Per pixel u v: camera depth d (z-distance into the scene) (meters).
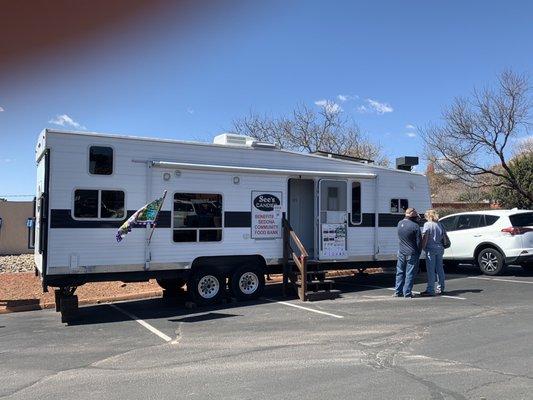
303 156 11.62
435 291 11.12
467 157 22.94
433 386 5.09
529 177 23.94
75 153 9.12
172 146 10.07
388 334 7.39
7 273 14.45
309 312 9.20
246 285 10.70
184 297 11.34
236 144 10.95
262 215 11.01
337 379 5.39
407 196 13.12
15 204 21.83
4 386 5.44
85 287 12.03
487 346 6.59
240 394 5.00
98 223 9.27
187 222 10.15
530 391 4.90
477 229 14.25
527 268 14.80
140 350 6.83
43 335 7.90
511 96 21.64
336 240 11.93
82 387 5.34
